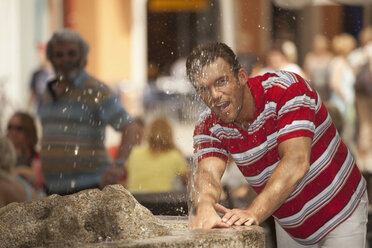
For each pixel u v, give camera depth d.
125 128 8.15
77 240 3.90
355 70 16.31
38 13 19.03
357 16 20.91
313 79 16.83
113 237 3.93
